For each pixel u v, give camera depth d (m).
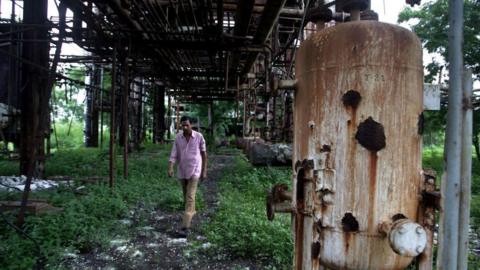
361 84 1.43
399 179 1.44
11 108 10.57
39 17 7.90
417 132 1.49
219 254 4.10
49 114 10.97
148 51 9.29
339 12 1.98
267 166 9.38
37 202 5.37
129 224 5.19
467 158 1.37
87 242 4.24
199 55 10.88
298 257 1.60
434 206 1.46
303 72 1.62
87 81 20.39
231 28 9.41
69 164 10.34
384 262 1.44
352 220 1.44
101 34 7.28
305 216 1.58
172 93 22.70
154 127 21.08
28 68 7.91
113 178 7.10
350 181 1.44
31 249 3.82
